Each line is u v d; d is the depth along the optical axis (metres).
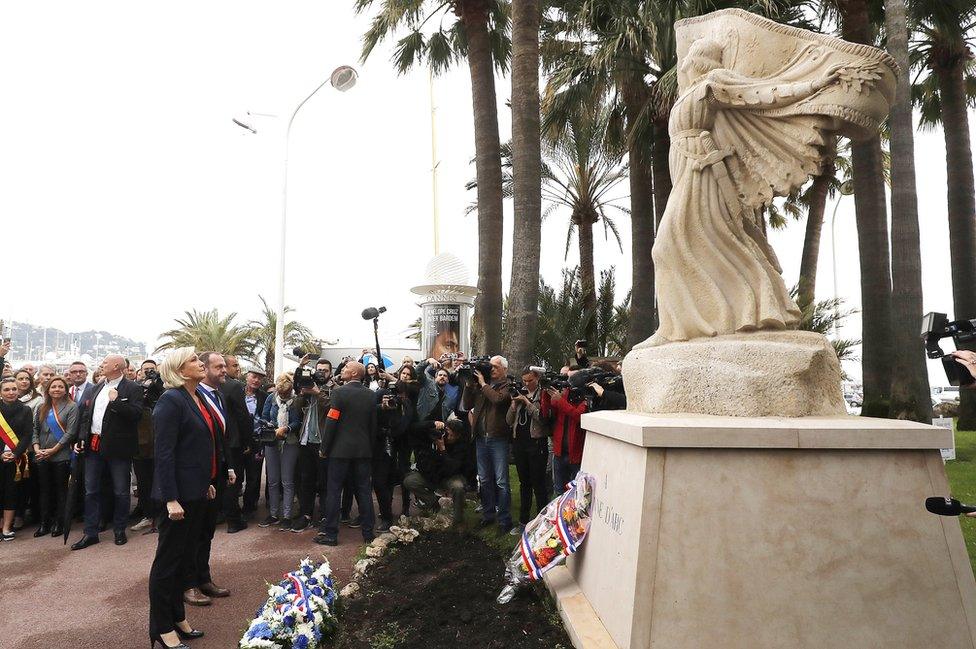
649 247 12.76
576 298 16.78
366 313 7.18
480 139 11.12
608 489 3.43
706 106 3.73
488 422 6.18
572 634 3.26
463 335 12.37
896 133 9.91
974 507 2.18
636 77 12.12
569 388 5.60
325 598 3.98
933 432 2.81
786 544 2.73
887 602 2.69
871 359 11.02
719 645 2.65
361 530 6.39
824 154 3.61
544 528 4.09
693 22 4.17
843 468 2.81
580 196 19.30
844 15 10.84
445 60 13.69
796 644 2.65
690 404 3.37
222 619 4.28
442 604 4.20
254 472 7.30
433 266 12.70
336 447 5.98
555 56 14.12
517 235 9.62
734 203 3.77
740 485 2.79
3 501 6.55
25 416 6.54
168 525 3.75
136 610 4.45
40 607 4.51
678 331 3.77
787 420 2.96
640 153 12.34
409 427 6.68
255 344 30.00
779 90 3.53
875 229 10.98
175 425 3.77
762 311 3.60
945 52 13.77
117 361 6.18
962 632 2.67
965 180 14.05
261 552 5.84
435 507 6.88
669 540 2.73
